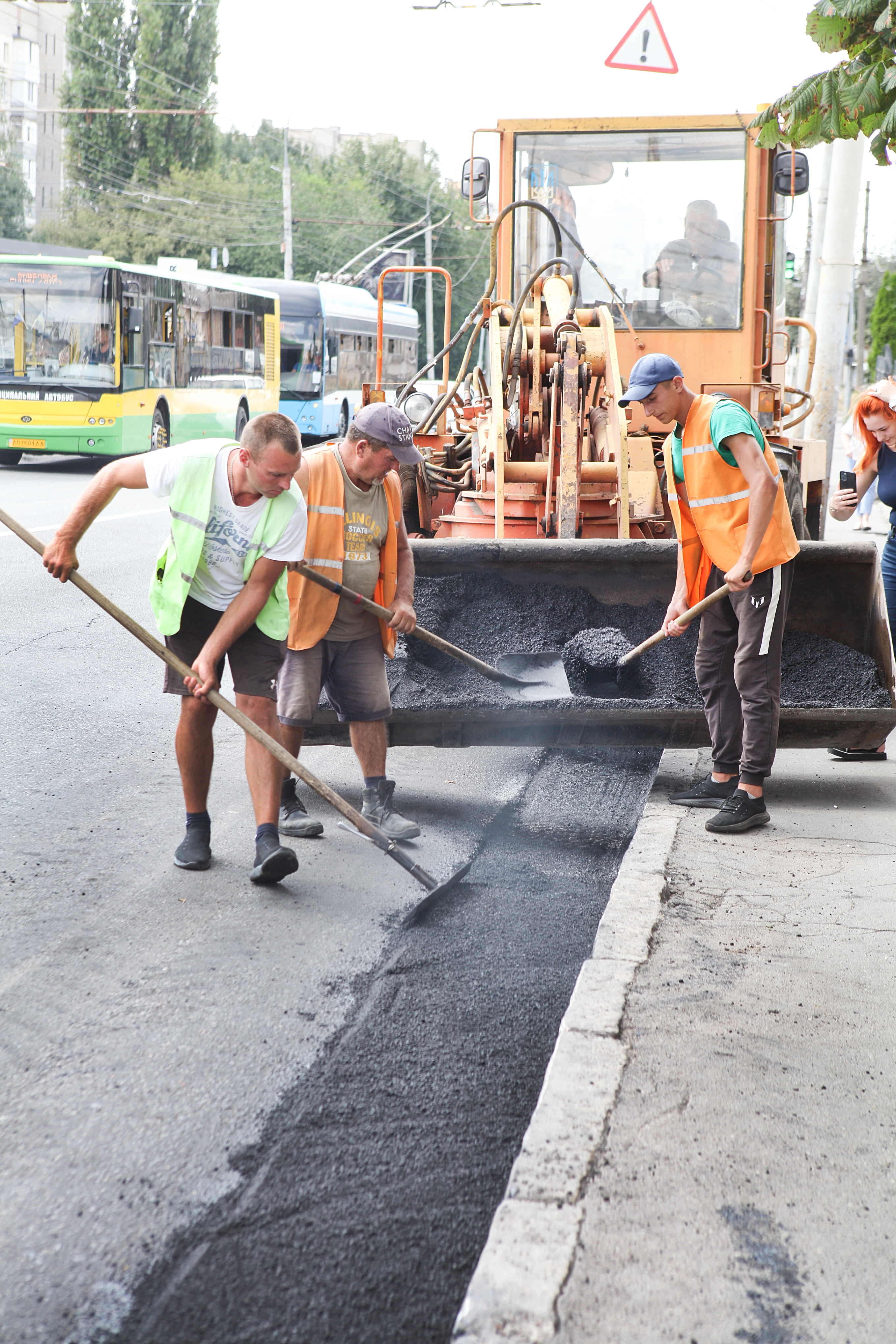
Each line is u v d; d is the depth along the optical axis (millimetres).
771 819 5145
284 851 4309
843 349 12234
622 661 5402
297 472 4484
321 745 5379
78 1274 2451
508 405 6949
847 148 11781
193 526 4281
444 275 8242
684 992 3473
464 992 3646
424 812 5340
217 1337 2307
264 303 27547
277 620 4488
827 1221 2527
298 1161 2818
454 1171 2801
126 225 62750
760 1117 2873
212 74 64625
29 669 7703
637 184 7828
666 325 7898
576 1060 3092
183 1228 2586
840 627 5688
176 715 6836
